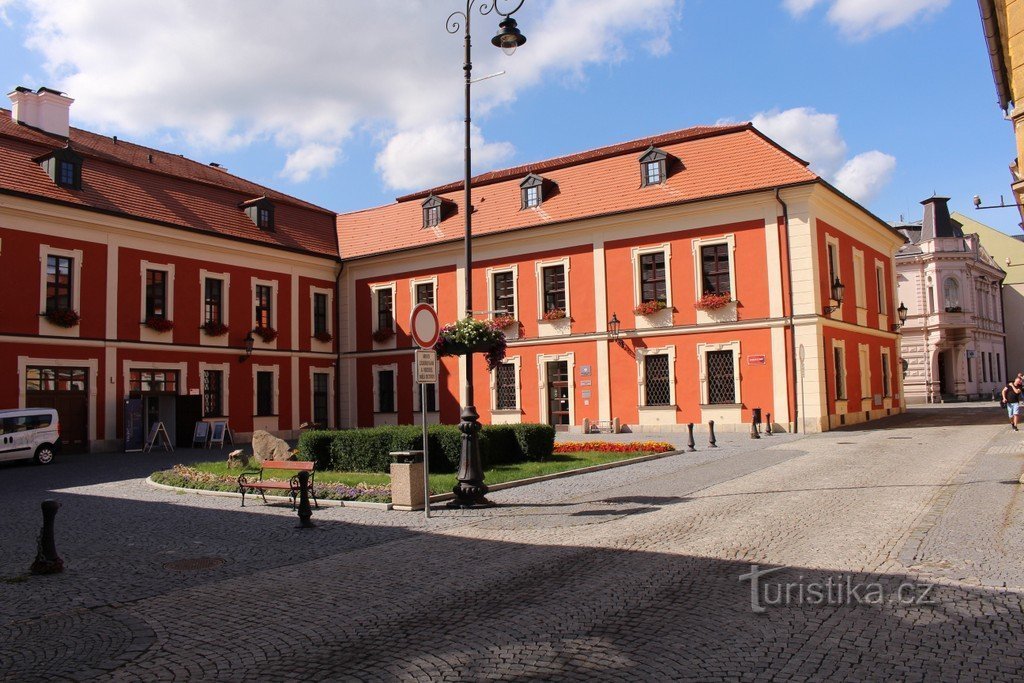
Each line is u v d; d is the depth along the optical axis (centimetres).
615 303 2909
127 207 2775
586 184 3091
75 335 2575
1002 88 1440
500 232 3134
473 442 1216
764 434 2483
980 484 1211
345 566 828
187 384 2919
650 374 2848
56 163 2586
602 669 497
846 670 483
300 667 526
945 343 4925
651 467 1662
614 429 2864
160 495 1432
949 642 530
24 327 2441
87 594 736
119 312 2712
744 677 476
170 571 824
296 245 3444
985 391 5259
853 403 2853
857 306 3020
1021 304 5862
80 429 2586
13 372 2405
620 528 975
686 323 2762
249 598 710
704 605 631
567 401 3030
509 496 1298
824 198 2670
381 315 3534
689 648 532
